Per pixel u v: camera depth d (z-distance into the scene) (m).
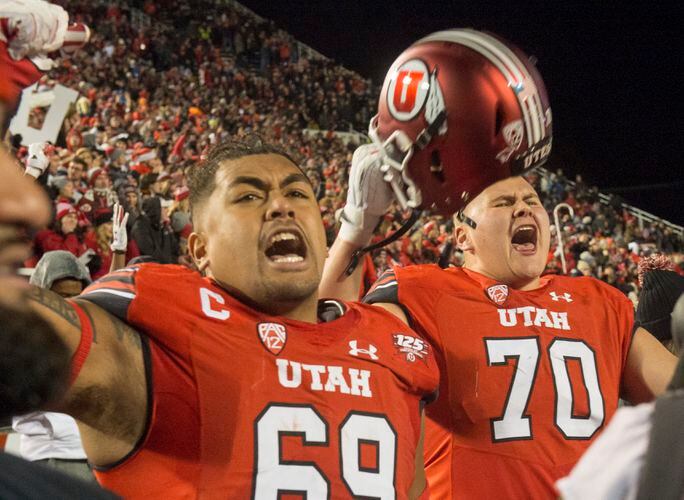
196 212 1.87
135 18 20.69
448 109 1.77
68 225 5.68
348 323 1.83
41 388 0.76
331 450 1.64
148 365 1.59
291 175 1.83
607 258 11.54
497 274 2.51
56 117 7.60
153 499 1.58
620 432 1.03
